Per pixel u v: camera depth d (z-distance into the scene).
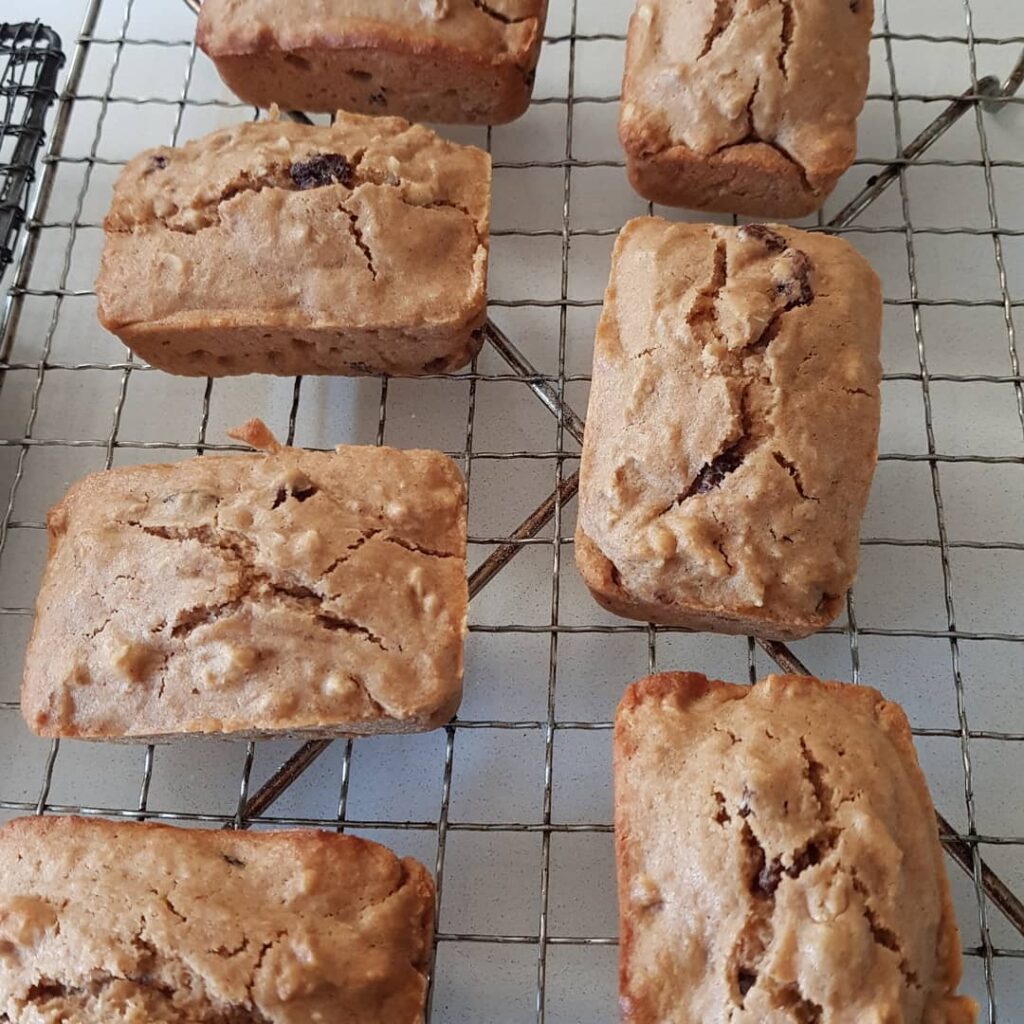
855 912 0.18
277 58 0.26
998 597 0.25
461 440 0.26
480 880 0.23
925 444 0.26
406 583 0.21
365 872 0.20
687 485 0.21
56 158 0.27
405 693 0.20
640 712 0.20
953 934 0.19
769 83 0.23
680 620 0.22
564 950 0.23
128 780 0.24
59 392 0.27
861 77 0.24
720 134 0.24
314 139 0.24
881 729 0.20
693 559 0.20
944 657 0.24
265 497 0.22
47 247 0.29
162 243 0.24
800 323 0.21
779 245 0.22
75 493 0.23
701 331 0.21
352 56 0.25
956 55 0.29
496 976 0.22
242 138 0.25
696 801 0.19
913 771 0.20
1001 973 0.22
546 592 0.25
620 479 0.21
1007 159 0.28
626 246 0.23
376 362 0.25
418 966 0.20
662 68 0.24
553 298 0.27
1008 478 0.26
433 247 0.23
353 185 0.24
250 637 0.21
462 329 0.23
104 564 0.21
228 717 0.20
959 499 0.26
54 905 0.19
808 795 0.19
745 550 0.20
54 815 0.21
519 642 0.25
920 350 0.25
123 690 0.21
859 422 0.21
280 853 0.20
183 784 0.24
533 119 0.29
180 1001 0.18
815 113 0.24
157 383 0.27
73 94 0.27
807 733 0.19
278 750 0.24
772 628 0.21
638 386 0.21
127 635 0.21
